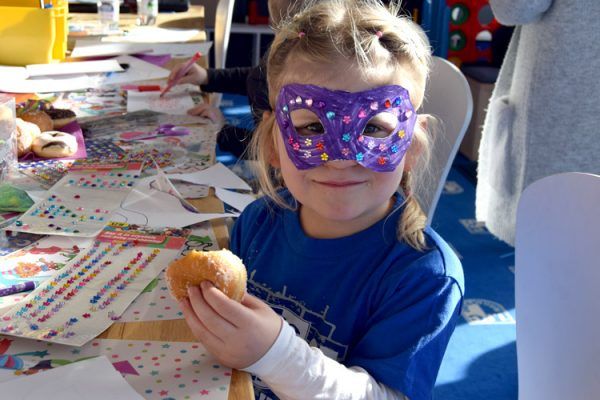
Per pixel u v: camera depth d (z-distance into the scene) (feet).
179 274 2.43
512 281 7.55
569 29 5.87
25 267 3.07
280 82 2.99
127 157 4.41
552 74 6.06
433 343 2.64
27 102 4.99
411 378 2.57
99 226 3.48
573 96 6.04
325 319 2.97
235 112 12.17
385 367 2.59
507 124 6.67
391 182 2.84
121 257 3.18
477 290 7.37
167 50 7.27
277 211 3.36
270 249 3.25
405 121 2.79
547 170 6.32
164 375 2.38
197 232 3.49
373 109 2.72
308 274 3.05
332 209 2.82
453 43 11.18
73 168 4.22
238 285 2.43
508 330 6.67
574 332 2.76
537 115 6.26
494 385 5.94
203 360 2.47
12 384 2.30
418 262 2.81
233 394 2.29
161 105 5.58
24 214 3.57
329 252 3.01
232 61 13.50
